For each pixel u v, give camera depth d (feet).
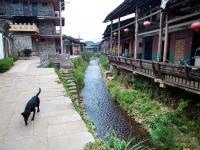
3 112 21.13
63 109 22.16
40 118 19.52
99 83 67.26
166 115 28.12
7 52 65.41
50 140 15.20
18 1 93.86
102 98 48.37
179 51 41.60
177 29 38.99
